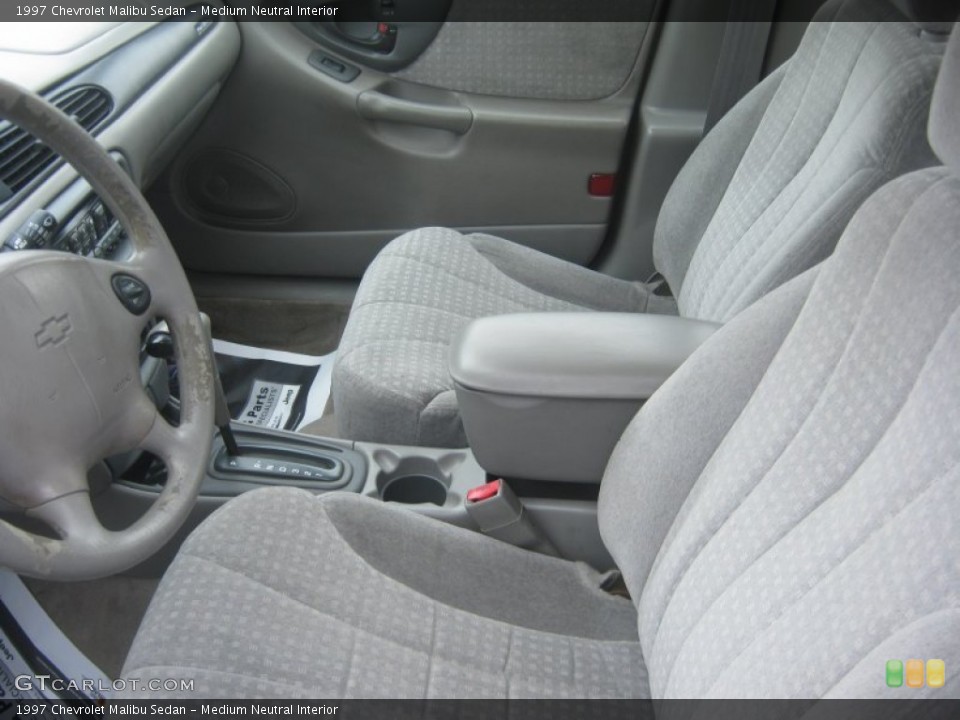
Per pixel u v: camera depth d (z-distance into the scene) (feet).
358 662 2.82
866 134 3.11
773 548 2.39
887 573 1.94
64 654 4.08
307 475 3.87
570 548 3.67
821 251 3.28
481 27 5.41
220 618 2.83
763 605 2.33
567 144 5.58
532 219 5.85
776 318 2.78
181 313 3.08
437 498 3.98
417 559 3.33
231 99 5.63
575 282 4.91
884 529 2.02
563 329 3.37
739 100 4.67
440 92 5.62
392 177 5.78
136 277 2.96
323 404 5.42
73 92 4.06
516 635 3.10
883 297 2.31
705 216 4.35
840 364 2.38
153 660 2.72
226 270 6.21
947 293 2.13
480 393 3.24
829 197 3.23
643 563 3.02
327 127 5.67
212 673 2.69
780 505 2.43
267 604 2.90
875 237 2.40
